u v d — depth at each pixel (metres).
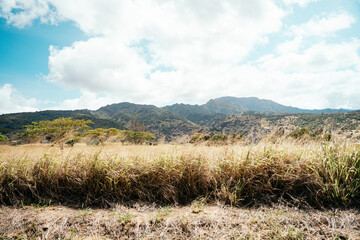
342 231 1.79
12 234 1.91
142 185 2.89
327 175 2.62
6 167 3.07
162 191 2.81
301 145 3.48
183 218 2.12
